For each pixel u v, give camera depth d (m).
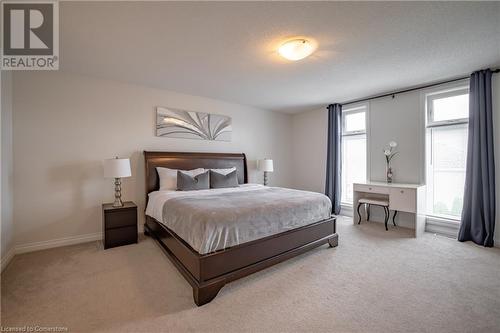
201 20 1.85
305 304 1.71
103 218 2.85
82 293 1.84
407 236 3.24
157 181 3.47
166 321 1.53
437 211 3.52
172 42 2.20
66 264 2.36
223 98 4.21
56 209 2.87
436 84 3.37
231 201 2.45
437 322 1.51
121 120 3.32
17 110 2.64
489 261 2.41
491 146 2.81
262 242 2.12
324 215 2.82
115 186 3.02
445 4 1.68
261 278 2.09
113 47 2.29
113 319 1.54
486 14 1.79
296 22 1.89
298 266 2.32
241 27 1.96
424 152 3.51
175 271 2.22
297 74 3.03
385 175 3.97
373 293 1.85
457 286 1.93
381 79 3.21
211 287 1.74
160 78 3.17
